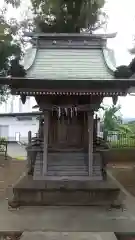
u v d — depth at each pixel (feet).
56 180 34.83
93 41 38.19
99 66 35.29
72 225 25.82
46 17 57.06
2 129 114.21
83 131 38.04
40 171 35.76
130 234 23.67
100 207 31.50
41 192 32.04
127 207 31.65
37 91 31.65
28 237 22.93
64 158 36.68
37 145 39.06
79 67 35.01
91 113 35.04
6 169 57.31
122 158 70.44
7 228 24.94
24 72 30.81
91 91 31.73
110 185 33.04
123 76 31.12
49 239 22.53
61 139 38.11
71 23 54.03
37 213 29.45
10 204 31.68
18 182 34.50
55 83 30.96
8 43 56.18
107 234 23.58
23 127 113.91
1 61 55.72
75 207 31.48
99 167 36.09
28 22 60.44
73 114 37.81
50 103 34.96
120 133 86.53
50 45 38.04
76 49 37.99
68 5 52.75
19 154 86.02
